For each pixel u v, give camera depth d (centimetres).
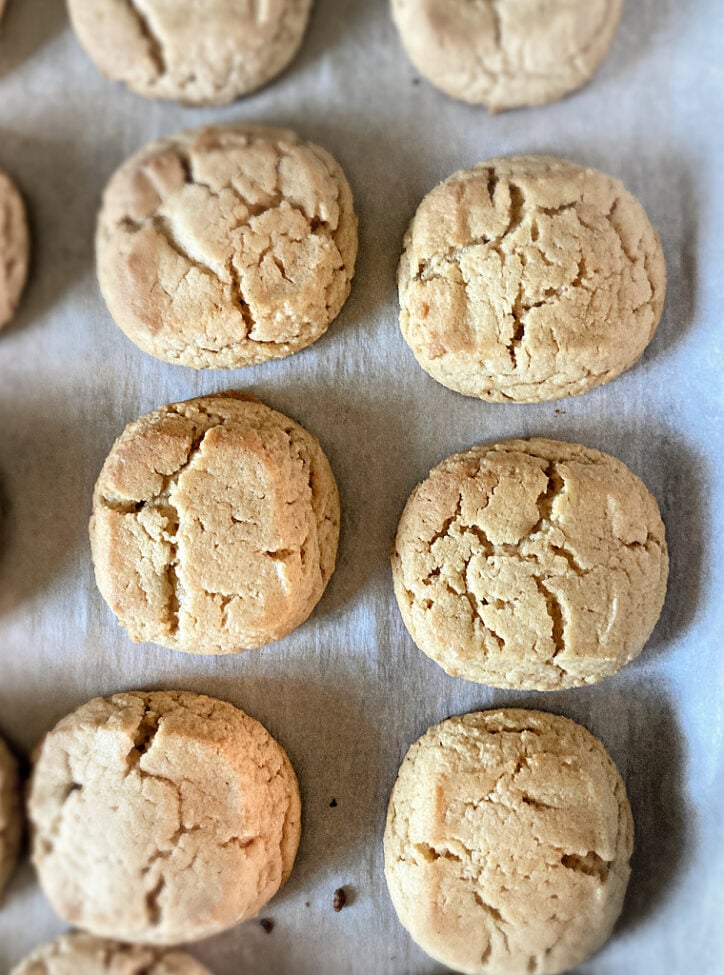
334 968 18
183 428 18
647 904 18
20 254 18
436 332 18
